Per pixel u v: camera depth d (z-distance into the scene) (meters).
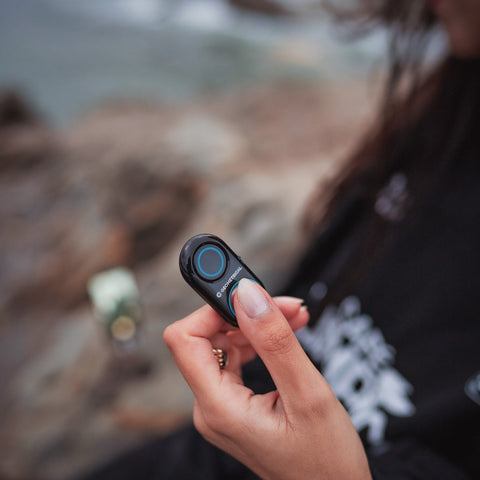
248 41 2.23
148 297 1.55
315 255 0.51
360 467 0.28
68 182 2.13
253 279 0.29
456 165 0.40
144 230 1.99
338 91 2.14
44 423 1.27
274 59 2.22
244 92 2.28
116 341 1.40
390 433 0.35
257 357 0.46
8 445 1.24
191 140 2.12
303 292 0.51
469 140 0.40
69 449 1.21
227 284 0.29
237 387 0.29
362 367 0.39
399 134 0.47
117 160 2.13
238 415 0.28
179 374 1.31
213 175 1.99
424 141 0.45
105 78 2.26
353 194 0.50
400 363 0.37
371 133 0.51
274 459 0.28
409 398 0.36
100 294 1.49
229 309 0.28
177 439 0.52
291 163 2.02
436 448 0.34
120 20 2.21
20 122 2.23
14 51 2.16
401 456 0.33
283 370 0.27
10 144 2.16
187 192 1.99
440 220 0.39
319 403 0.27
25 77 2.20
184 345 0.30
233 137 2.12
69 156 2.16
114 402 1.28
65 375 1.38
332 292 0.44
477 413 0.33
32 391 1.37
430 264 0.38
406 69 0.46
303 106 2.16
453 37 0.40
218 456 0.47
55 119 2.25
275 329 0.26
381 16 0.46
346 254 0.47
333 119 2.11
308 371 0.27
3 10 2.11
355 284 0.42
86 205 2.08
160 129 2.19
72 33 2.19
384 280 0.40
